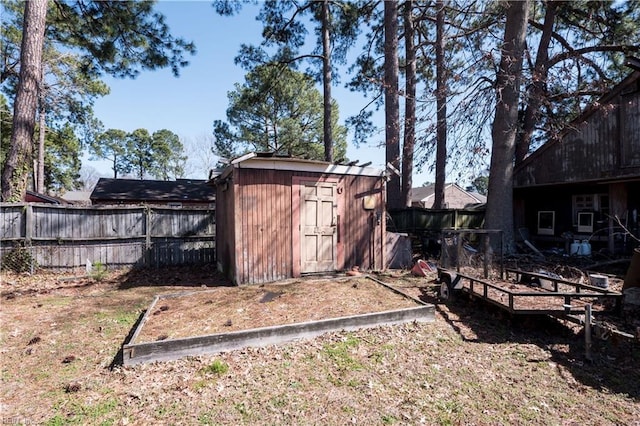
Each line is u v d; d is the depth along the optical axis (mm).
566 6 12320
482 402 2918
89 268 7902
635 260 5266
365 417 2648
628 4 12094
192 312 4785
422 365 3514
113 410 2697
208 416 2621
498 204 9641
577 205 11594
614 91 9406
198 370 3316
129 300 5766
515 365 3611
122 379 3166
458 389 3104
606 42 12992
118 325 4527
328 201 7523
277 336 3893
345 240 7715
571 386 3227
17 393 2945
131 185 20281
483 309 5215
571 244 10477
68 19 11023
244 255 6664
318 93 20875
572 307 4430
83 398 2861
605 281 5828
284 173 7090
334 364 3463
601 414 2799
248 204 6727
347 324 4246
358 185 7922
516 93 8945
